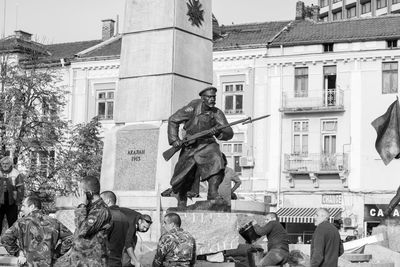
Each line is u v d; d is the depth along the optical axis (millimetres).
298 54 39219
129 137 14172
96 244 7426
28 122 32250
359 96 38219
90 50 44531
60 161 32500
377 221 37344
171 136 11727
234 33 42906
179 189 11766
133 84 14422
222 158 11578
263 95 39875
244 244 11914
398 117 19859
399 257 14930
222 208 11555
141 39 14461
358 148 38125
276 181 39250
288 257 11312
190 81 14352
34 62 39219
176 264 8289
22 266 8383
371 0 73500
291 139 39344
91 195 7520
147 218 9305
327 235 9625
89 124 34094
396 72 37781
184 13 14375
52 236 8039
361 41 38312
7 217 12586
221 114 11750
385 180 37500
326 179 38781
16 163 31875
